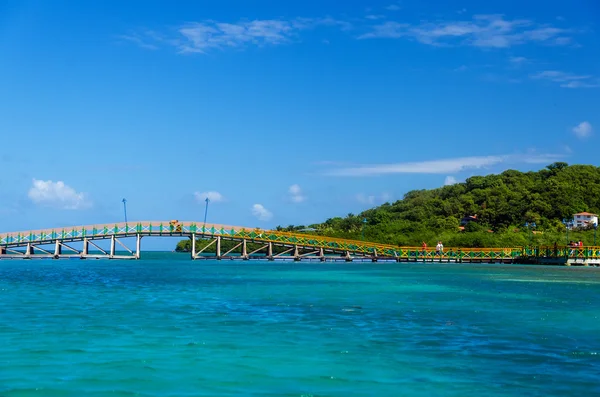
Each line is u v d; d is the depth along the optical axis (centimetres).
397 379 1747
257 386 1655
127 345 2139
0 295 3859
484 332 2494
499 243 12556
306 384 1681
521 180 17800
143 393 1578
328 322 2720
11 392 1573
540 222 14750
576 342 2291
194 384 1661
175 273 6725
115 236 9956
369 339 2312
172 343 2186
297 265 9206
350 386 1670
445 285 4950
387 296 3928
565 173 17912
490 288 4656
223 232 9962
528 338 2366
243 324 2641
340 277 6025
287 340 2273
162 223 9906
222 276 6147
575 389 1667
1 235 9794
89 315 2875
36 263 10056
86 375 1734
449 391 1641
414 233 14075
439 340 2306
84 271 7206
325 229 16262
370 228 15100
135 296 3841
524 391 1647
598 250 9938
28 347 2089
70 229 9919
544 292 4319
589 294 4159
